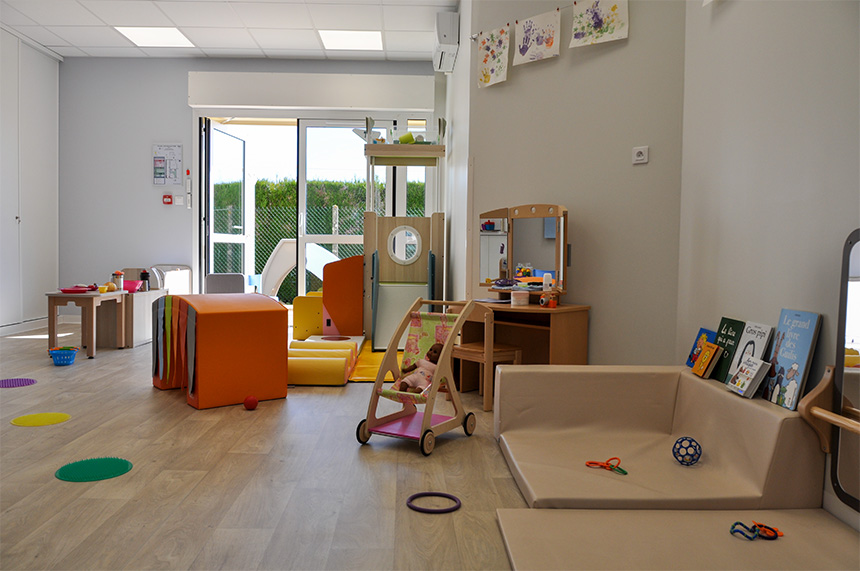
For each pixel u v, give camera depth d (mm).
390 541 1856
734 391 2283
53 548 1786
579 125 3586
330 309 5508
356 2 5395
